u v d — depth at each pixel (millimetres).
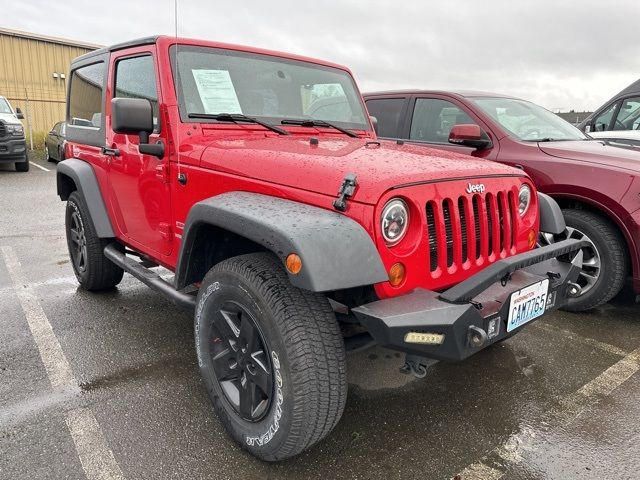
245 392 2182
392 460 2250
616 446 2371
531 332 3625
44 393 2701
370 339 2268
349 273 1828
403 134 5207
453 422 2541
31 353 3152
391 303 1935
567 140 4496
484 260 2373
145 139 2811
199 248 2508
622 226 3582
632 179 3557
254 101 3098
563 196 3889
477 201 2336
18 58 19094
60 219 7359
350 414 2596
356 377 2967
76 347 3242
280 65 3324
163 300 4078
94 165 3807
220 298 2221
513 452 2320
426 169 2182
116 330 3506
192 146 2693
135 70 3174
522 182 2645
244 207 2117
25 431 2367
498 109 4773
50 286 4406
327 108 3494
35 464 2146
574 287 2549
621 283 3717
